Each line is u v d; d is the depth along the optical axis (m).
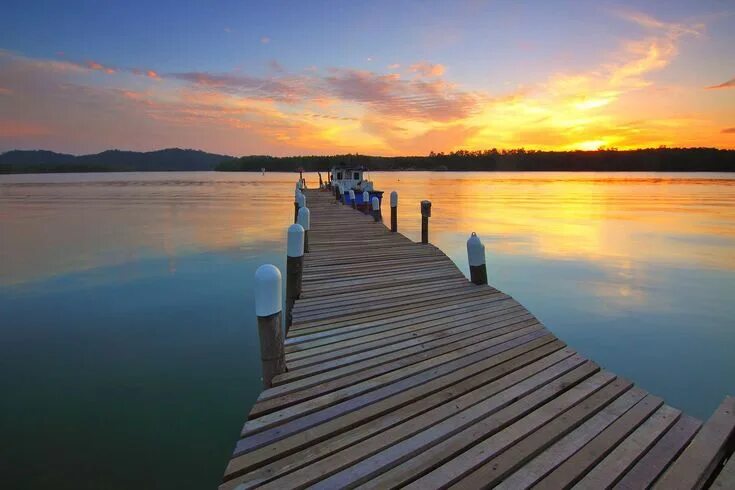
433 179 92.62
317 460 2.57
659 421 2.99
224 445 4.26
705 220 21.80
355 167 27.28
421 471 2.47
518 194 44.03
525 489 2.36
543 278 11.01
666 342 7.08
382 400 3.23
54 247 15.23
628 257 13.45
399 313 5.23
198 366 6.02
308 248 9.15
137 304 8.84
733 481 2.36
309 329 4.68
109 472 3.82
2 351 6.50
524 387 3.44
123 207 30.88
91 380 5.59
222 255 13.94
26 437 4.34
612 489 2.38
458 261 13.08
